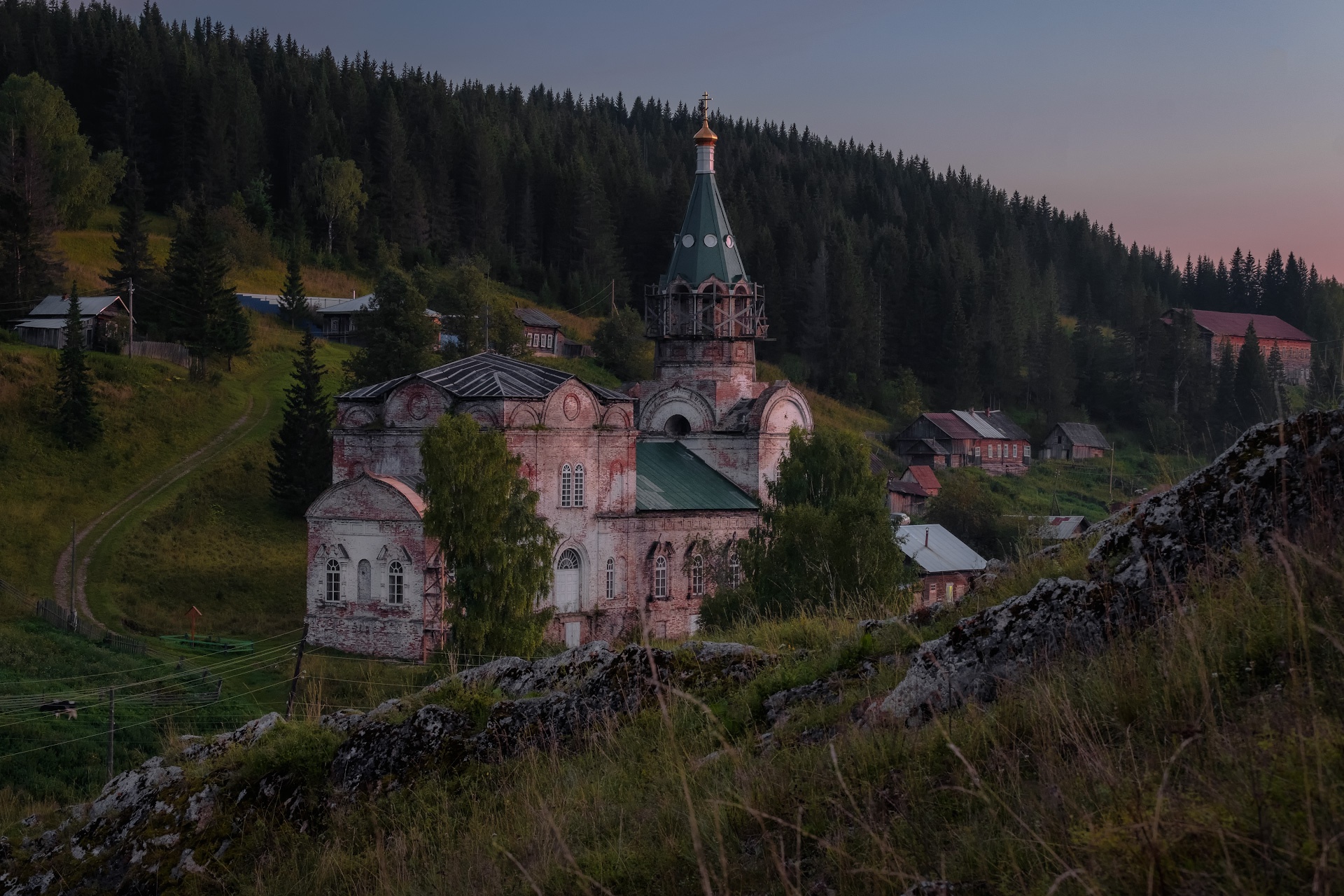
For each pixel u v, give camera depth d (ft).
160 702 164.76
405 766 59.72
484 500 181.27
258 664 193.16
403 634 198.18
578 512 218.38
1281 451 44.34
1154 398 545.03
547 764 56.03
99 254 508.53
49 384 315.99
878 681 48.78
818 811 37.37
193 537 272.10
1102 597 43.14
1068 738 34.81
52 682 168.86
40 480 279.69
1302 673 32.50
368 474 202.18
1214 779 29.43
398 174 646.74
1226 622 37.24
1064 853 28.58
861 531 159.02
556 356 506.48
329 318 467.11
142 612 229.86
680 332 265.54
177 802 62.18
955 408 582.35
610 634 222.48
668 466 255.29
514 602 180.45
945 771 36.99
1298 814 26.30
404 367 347.97
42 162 481.87
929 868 32.19
